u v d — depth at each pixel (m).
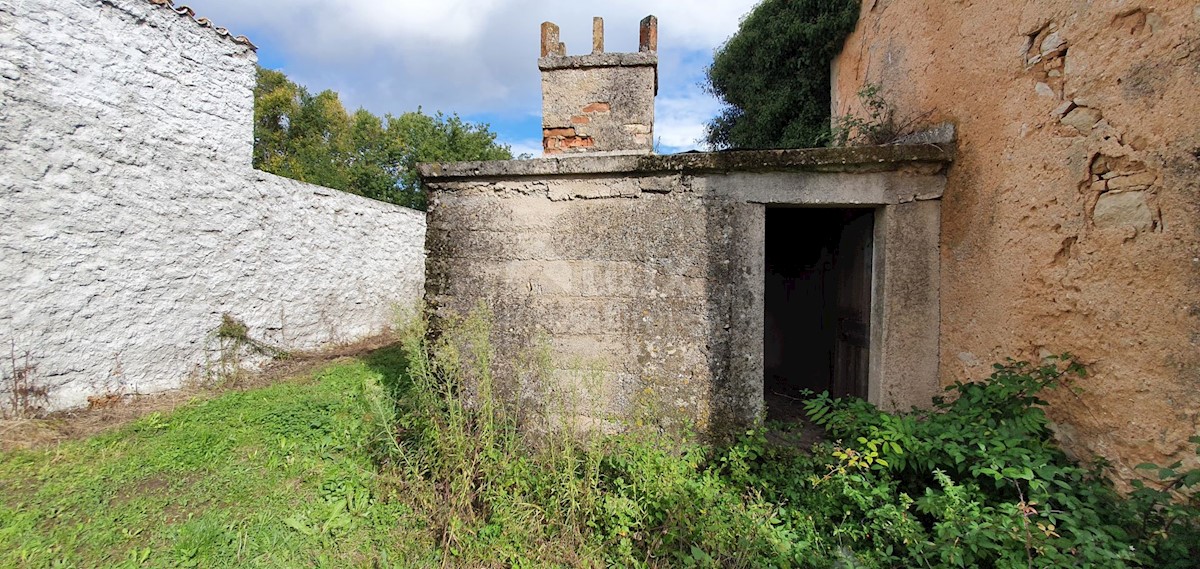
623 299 3.28
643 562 2.34
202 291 6.11
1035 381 2.41
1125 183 2.06
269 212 7.09
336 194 8.43
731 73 8.66
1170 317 1.92
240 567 2.53
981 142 2.81
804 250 5.17
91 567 2.53
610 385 3.30
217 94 6.29
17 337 4.48
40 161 4.63
